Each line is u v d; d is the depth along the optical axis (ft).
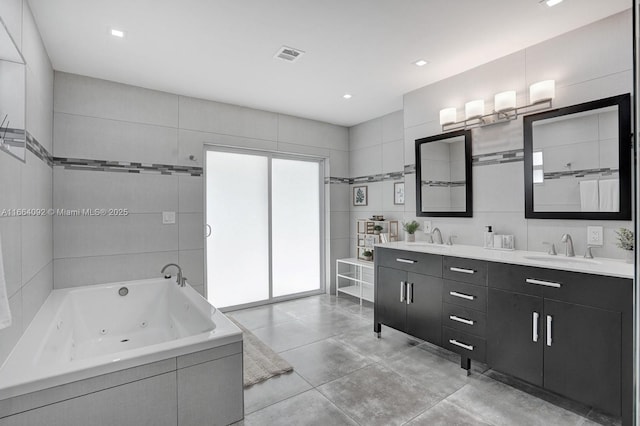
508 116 8.96
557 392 6.59
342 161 16.37
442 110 10.31
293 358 9.07
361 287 14.06
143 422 5.41
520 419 6.38
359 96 12.25
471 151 9.96
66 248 9.91
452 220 10.51
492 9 7.02
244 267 13.84
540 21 7.49
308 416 6.51
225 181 13.39
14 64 6.05
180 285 10.45
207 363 5.97
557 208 8.07
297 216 15.46
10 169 5.62
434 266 8.99
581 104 7.66
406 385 7.63
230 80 10.69
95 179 10.36
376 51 8.86
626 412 5.72
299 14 7.16
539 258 7.71
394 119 14.24
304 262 15.66
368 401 7.00
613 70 7.25
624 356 5.75
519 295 7.21
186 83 10.91
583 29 7.70
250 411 6.67
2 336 5.20
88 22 7.35
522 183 8.82
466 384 7.68
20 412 4.57
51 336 6.77
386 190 14.61
